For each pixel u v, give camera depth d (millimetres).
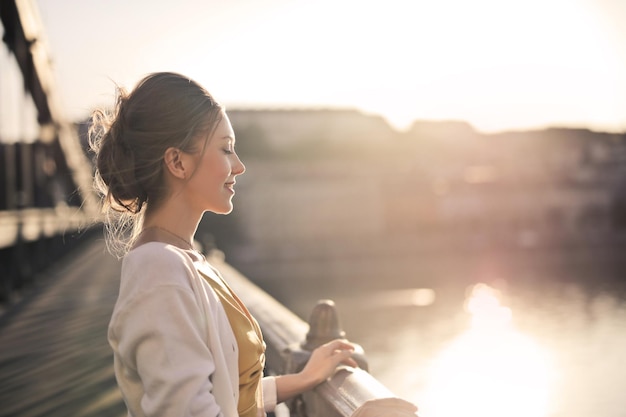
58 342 6535
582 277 70688
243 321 1262
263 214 86625
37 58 16375
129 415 1181
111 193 1304
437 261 84875
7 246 10516
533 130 122500
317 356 1731
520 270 80500
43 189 18547
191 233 1295
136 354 1085
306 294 64625
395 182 95375
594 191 103312
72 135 21391
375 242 85625
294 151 112375
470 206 99125
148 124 1219
